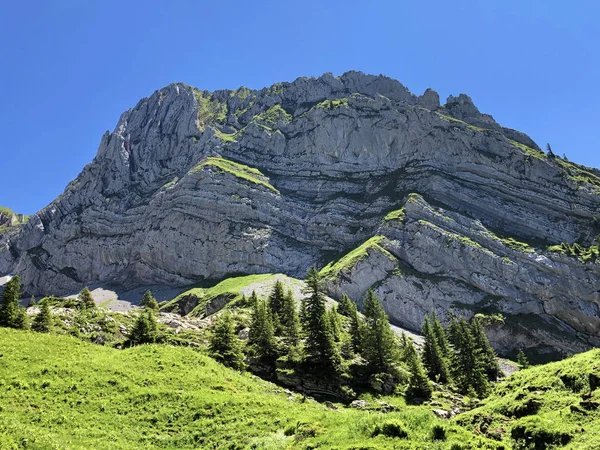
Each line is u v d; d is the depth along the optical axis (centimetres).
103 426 3412
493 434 3062
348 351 7875
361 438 2512
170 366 4894
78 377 4184
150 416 3678
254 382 5506
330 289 15562
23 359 4416
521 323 14225
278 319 9000
